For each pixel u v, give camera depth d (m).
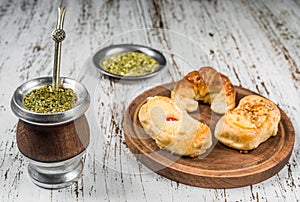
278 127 0.76
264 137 0.72
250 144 0.70
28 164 0.70
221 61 0.96
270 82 0.90
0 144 0.74
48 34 1.02
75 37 1.01
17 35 1.01
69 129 0.65
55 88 0.66
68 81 0.67
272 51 1.00
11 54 0.95
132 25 1.07
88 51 0.97
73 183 0.68
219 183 0.68
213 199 0.67
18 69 0.90
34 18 1.07
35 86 0.67
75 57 0.95
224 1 1.18
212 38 1.03
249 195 0.68
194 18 1.10
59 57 0.65
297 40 1.05
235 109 0.74
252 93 0.83
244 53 0.99
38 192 0.67
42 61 0.93
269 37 1.05
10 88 0.85
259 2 1.19
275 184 0.69
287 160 0.72
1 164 0.71
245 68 0.94
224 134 0.71
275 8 1.17
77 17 1.08
